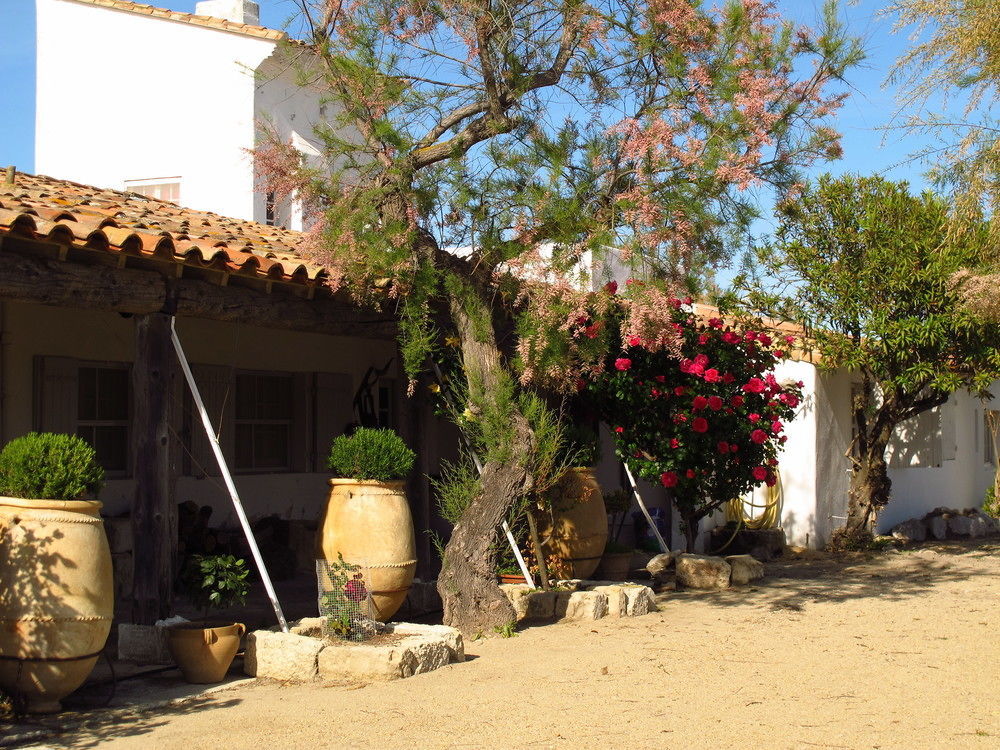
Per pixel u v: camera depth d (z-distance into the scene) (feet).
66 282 21.04
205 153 51.01
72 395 31.65
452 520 27.58
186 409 34.65
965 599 33.06
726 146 26.07
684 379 35.99
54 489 18.86
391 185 27.02
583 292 26.32
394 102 27.17
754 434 35.63
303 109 53.21
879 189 44.06
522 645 25.20
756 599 32.91
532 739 17.25
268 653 21.99
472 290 27.73
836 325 45.47
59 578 18.47
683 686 20.95
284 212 52.90
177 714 19.10
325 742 17.17
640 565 40.60
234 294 24.79
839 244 44.70
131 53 52.65
